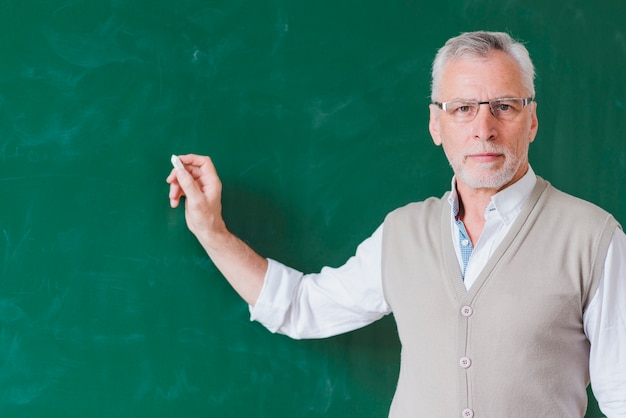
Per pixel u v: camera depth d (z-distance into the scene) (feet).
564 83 5.88
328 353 5.53
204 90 5.23
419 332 4.70
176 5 5.17
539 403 4.46
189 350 5.23
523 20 5.81
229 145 5.29
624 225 6.03
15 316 4.92
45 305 4.96
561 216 4.62
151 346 5.15
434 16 5.67
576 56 5.90
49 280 4.97
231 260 5.08
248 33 5.31
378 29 5.56
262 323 5.19
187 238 5.20
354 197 5.54
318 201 5.47
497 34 4.65
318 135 5.46
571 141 5.90
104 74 5.04
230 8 5.27
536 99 5.82
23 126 4.91
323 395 5.52
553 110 5.86
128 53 5.08
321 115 5.47
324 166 5.48
